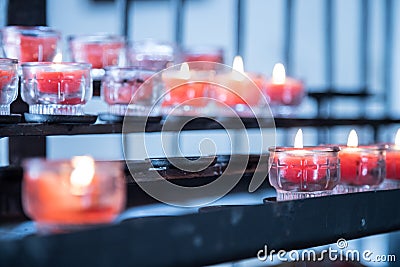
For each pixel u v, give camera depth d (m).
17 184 0.68
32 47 0.87
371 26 1.86
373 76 1.86
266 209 0.66
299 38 1.89
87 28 1.93
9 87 0.76
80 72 0.81
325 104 1.36
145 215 0.67
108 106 0.88
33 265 0.55
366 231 0.74
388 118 1.23
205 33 1.88
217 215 0.63
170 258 0.60
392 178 0.87
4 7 0.97
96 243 0.57
